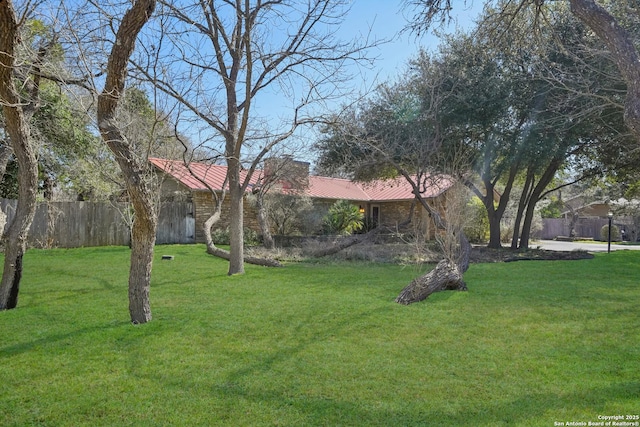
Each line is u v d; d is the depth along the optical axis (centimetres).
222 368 375
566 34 1056
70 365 383
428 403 308
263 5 817
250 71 812
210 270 980
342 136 1129
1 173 798
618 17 881
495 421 282
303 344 438
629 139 1239
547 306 606
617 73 956
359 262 1181
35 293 696
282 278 870
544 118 1277
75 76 621
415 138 1266
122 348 429
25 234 609
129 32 473
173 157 962
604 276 914
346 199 2325
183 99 776
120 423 282
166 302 638
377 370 369
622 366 376
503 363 384
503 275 929
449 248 729
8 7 430
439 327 498
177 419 287
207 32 870
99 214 1583
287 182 1661
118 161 505
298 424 280
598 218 3108
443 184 1406
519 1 772
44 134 1058
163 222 1714
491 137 1380
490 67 1288
